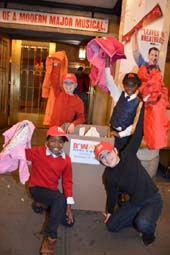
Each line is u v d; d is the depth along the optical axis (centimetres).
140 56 319
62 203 194
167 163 375
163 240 215
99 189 239
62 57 289
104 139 225
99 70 234
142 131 206
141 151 331
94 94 546
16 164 206
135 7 312
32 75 675
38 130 602
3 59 559
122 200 251
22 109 690
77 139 226
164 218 249
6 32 516
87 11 493
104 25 495
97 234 216
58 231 216
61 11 491
